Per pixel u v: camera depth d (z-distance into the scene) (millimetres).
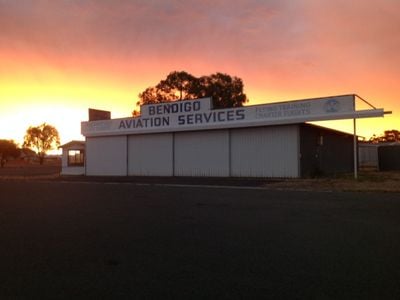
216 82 55656
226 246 6973
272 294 4602
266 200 13531
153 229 8594
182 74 55750
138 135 30719
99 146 33125
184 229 8539
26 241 7562
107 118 35406
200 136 27578
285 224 8969
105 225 9148
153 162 29891
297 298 4469
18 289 4883
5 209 12125
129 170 31219
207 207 11914
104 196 15750
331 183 19234
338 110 22266
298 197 14414
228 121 25922
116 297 4586
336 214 10336
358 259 6059
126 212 11164
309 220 9461
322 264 5805
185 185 20688
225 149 26453
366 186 17641
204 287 4875
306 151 24969
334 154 30609
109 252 6672
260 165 25109
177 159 28641
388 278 5129
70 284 5055
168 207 12047
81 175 34125
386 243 7070
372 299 4414
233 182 21875
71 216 10570
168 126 28594
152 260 6145
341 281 5027
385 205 12016
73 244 7281
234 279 5168
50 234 8203
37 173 42406
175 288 4852
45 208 12273
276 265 5777
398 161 33312
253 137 25406
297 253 6438
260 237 7652
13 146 95375
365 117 21469
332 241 7250
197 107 27250
